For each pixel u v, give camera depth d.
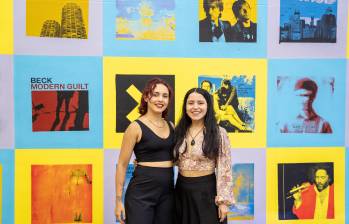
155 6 3.07
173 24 3.08
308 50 3.16
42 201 3.06
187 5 3.09
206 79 3.11
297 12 3.14
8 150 3.04
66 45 3.04
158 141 2.47
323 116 3.18
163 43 3.08
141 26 3.07
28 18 3.02
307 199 3.19
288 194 3.18
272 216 3.17
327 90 3.18
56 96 3.05
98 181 3.09
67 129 3.06
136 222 2.44
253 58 3.13
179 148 2.47
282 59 3.15
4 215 3.05
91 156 3.08
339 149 3.20
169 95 2.54
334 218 3.20
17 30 3.01
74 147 3.07
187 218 2.49
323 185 3.19
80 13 3.04
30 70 3.03
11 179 3.04
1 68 3.01
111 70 3.07
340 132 3.20
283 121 3.16
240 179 3.15
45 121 3.05
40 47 3.03
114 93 3.08
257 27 3.12
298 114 3.17
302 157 3.18
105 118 3.08
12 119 3.03
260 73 3.14
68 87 3.06
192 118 2.46
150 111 2.53
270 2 3.12
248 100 3.14
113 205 3.09
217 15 3.11
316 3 3.15
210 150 2.40
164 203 2.54
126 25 3.06
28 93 3.04
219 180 2.41
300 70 3.16
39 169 3.06
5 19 3.00
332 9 3.16
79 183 3.08
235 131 3.14
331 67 3.18
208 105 2.48
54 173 3.06
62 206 3.07
